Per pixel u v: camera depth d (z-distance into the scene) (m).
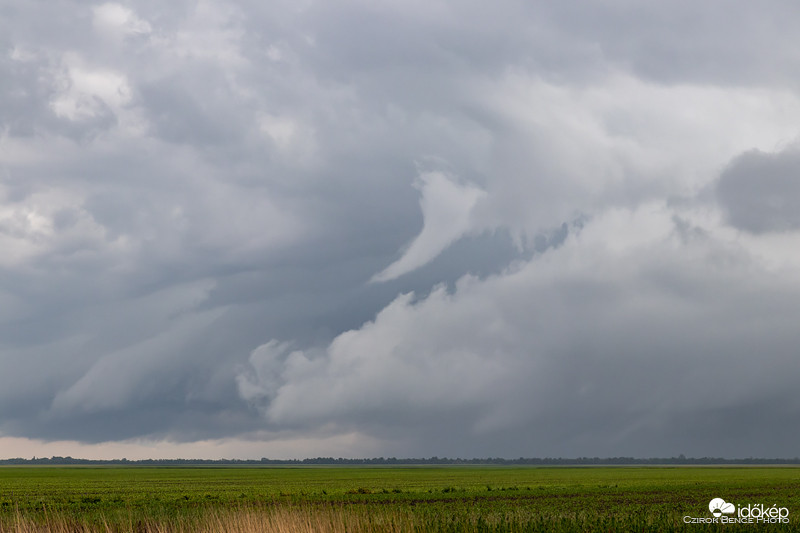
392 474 197.12
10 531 27.88
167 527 29.02
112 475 184.12
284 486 113.12
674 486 97.31
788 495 75.12
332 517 27.30
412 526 26.42
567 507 57.50
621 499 69.06
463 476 173.38
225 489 101.19
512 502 64.94
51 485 117.12
